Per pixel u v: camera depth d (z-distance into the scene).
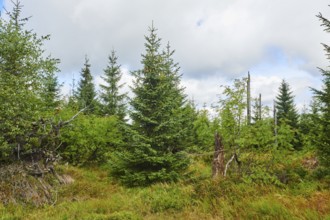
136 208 11.33
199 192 11.84
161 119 16.73
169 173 15.78
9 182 13.25
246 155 13.70
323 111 10.83
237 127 13.98
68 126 18.47
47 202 12.70
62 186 14.62
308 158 14.03
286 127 12.93
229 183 11.96
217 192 11.47
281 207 9.03
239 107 13.87
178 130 18.00
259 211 9.27
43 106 17.36
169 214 10.61
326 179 11.04
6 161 14.74
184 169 17.42
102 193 14.29
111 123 21.00
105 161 21.14
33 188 13.38
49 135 16.02
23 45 15.05
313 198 9.45
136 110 16.73
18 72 15.44
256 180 11.91
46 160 15.34
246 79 14.31
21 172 13.83
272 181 11.81
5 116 13.88
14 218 10.52
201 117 20.30
